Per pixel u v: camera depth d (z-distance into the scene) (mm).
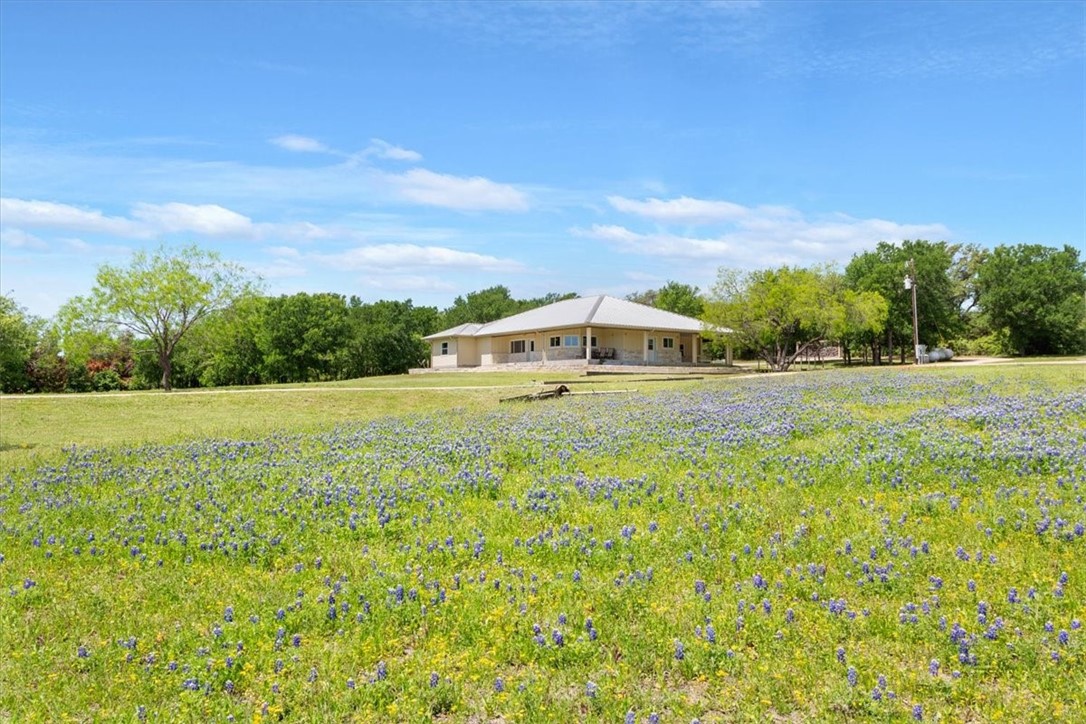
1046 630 5906
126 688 5926
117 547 9719
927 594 6801
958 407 17359
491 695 5645
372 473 13539
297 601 7367
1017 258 88375
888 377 30656
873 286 80125
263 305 70750
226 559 9078
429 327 114750
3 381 65438
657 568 7828
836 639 6109
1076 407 15930
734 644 6086
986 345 93000
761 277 61656
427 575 7977
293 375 83938
